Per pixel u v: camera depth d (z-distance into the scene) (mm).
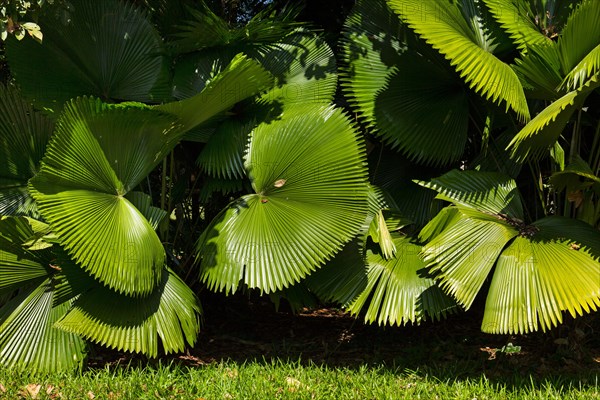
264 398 4723
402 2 5301
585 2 4898
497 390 4910
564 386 5016
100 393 4773
